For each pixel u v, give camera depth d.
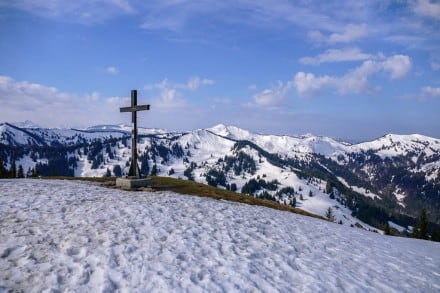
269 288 9.86
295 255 13.20
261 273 10.84
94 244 11.58
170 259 11.09
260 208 25.22
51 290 8.43
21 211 15.12
